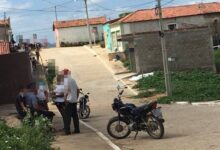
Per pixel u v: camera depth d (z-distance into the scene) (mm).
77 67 51125
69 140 15641
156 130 15484
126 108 15875
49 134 13328
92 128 19172
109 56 52656
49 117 18062
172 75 38406
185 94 29906
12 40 54906
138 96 32688
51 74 39844
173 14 58375
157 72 39094
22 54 32281
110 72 46188
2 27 57219
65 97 17312
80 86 40688
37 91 19250
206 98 28453
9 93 32031
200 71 41688
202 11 58750
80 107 23625
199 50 42719
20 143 10984
